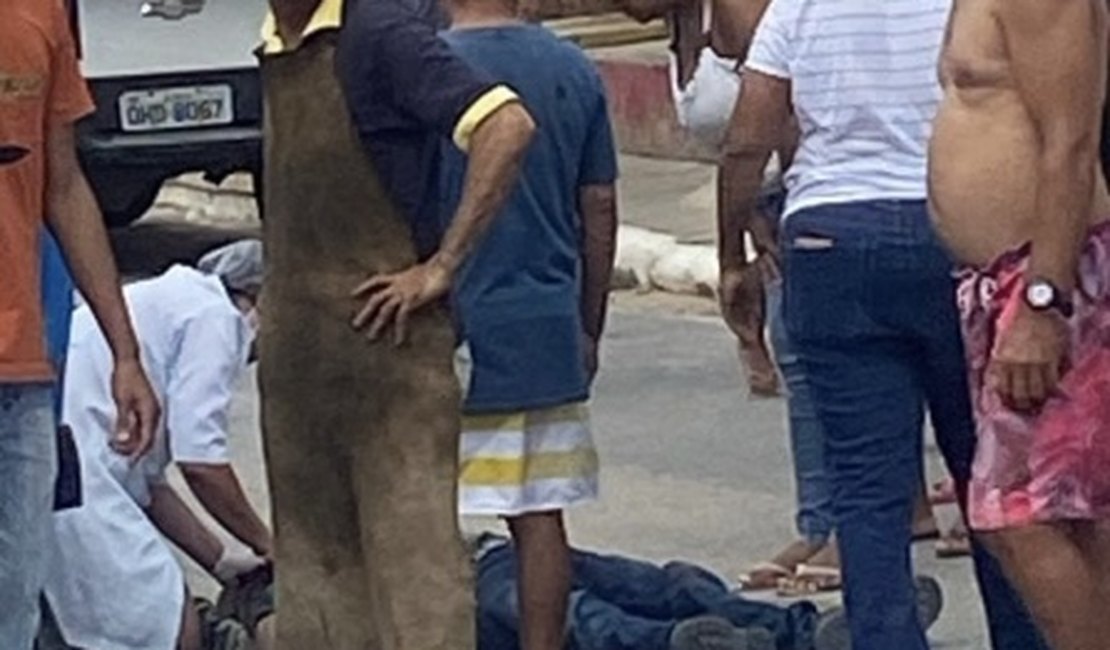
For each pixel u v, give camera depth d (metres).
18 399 6.36
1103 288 6.38
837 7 7.26
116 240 17.75
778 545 10.01
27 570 6.42
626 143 19.31
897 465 7.30
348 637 7.02
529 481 7.80
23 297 6.35
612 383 12.98
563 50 7.82
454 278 6.82
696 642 8.02
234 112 15.28
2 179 6.32
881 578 7.29
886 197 7.18
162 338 8.36
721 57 8.91
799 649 8.13
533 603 7.91
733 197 7.76
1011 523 6.45
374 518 6.86
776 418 12.07
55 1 6.43
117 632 8.09
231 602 8.45
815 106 7.27
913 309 7.19
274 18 6.81
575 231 7.89
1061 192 6.26
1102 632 6.50
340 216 6.77
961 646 8.73
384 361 6.80
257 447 11.67
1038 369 6.32
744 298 8.02
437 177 6.81
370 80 6.68
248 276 8.49
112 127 15.12
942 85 6.59
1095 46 6.28
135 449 6.82
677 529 10.30
